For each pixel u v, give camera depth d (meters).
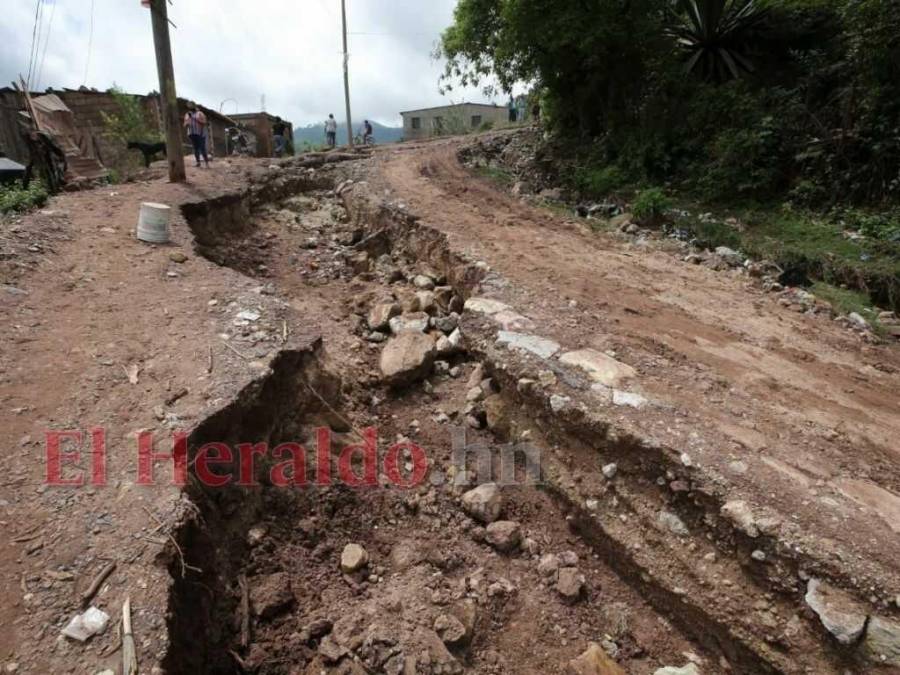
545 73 14.84
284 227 10.73
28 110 12.82
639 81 13.73
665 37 13.21
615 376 4.60
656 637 3.37
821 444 3.89
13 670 2.15
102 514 2.86
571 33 12.61
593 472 4.00
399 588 3.46
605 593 3.66
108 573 2.56
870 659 2.61
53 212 7.74
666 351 5.20
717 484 3.35
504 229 9.32
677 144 12.41
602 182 12.77
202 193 9.62
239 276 6.27
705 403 4.30
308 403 4.60
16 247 6.05
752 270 7.84
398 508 4.20
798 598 2.89
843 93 10.05
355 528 3.97
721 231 9.31
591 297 6.48
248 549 3.51
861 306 6.89
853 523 3.10
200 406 3.69
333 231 10.86
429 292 7.47
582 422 4.07
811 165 10.09
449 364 6.09
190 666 2.62
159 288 5.69
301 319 5.27
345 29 22.78
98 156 16.16
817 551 2.90
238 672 2.92
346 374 5.54
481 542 4.00
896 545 2.96
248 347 4.51
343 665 2.95
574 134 15.96
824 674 2.71
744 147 10.67
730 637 3.05
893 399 4.60
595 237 9.37
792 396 4.55
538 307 6.04
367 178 13.20
